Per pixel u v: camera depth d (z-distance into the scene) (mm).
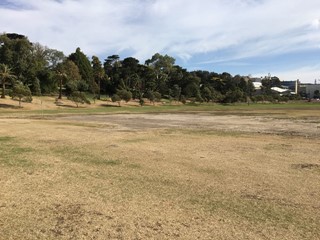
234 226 7512
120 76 133250
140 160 15453
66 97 100062
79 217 8000
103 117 52938
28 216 8023
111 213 8312
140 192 10211
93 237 6859
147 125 37406
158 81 141375
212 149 18938
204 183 11375
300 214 8336
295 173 12938
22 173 12516
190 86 138875
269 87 198000
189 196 9844
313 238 6898
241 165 14414
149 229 7305
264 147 19766
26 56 108500
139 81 130750
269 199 9586
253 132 29484
